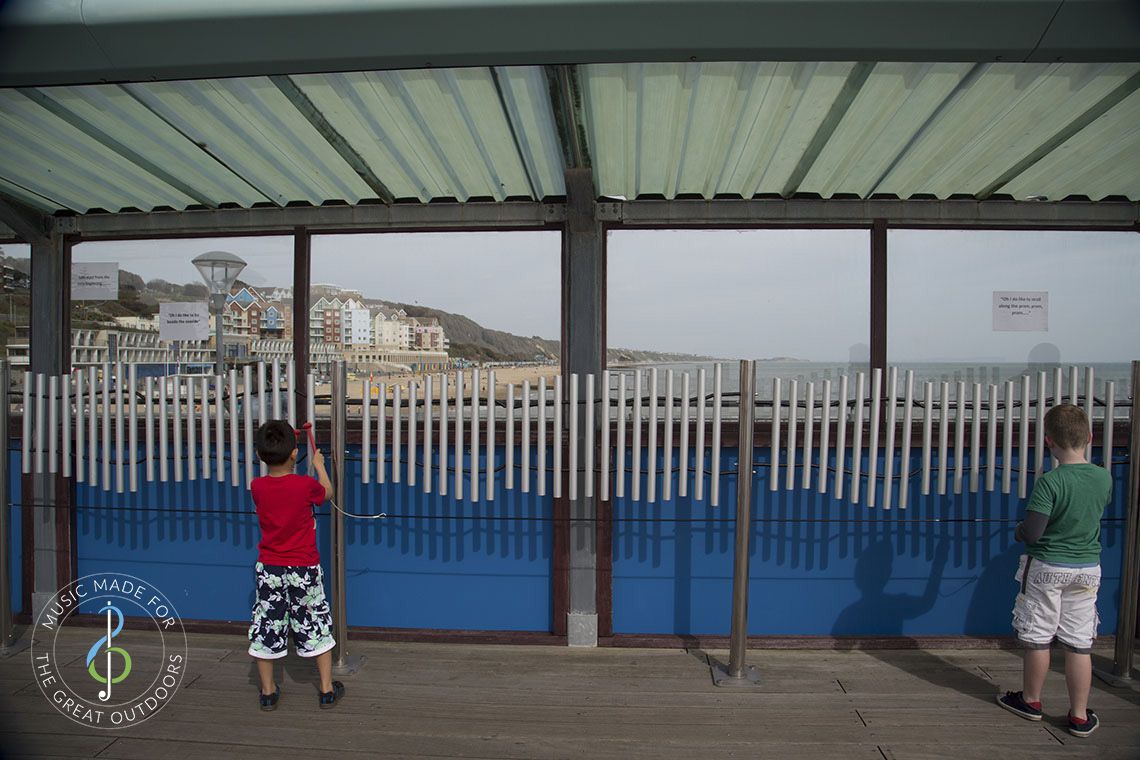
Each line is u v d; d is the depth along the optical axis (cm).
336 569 334
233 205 390
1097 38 208
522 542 379
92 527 400
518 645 370
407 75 249
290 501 285
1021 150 307
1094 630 278
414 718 295
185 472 391
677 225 380
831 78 249
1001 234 380
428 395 354
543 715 297
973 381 380
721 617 374
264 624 292
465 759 265
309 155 318
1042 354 381
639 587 375
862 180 346
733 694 315
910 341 380
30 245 406
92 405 370
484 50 216
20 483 403
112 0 211
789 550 373
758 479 373
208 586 395
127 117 281
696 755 268
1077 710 279
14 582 404
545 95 264
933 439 371
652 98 264
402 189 363
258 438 289
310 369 396
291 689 319
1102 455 361
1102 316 380
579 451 366
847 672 336
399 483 379
